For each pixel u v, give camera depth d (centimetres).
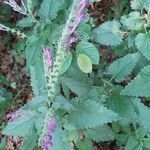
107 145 42
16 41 52
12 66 52
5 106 42
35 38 32
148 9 31
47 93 27
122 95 30
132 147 32
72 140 32
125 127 33
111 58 41
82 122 27
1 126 45
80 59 29
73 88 30
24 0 37
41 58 31
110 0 50
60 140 27
